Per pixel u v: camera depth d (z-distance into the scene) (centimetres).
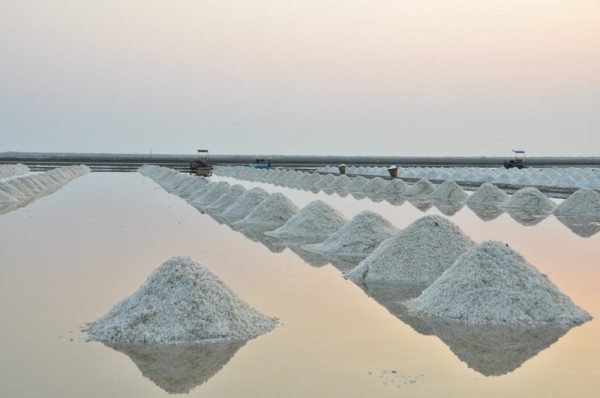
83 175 3631
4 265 948
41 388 468
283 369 509
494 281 689
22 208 1798
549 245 1150
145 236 1265
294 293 775
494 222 1506
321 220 1324
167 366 517
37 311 684
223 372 504
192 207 1862
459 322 647
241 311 636
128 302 635
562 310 669
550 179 2814
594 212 1652
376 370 507
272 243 1184
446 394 457
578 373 502
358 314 679
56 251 1076
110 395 455
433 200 2172
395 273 856
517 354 548
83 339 588
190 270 650
